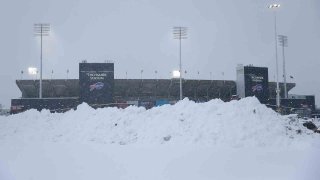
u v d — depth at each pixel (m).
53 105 48.97
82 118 25.30
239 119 21.91
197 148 18.86
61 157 16.36
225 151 17.88
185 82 68.12
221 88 70.50
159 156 16.45
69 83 66.50
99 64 50.44
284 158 15.92
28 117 27.28
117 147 19.64
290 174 12.52
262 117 22.73
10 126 25.97
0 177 12.34
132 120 23.77
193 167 13.95
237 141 20.22
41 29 61.72
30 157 16.41
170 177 12.30
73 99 49.69
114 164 14.60
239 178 12.09
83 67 50.34
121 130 22.88
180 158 15.89
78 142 22.23
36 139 23.44
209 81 68.62
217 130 21.03
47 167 14.04
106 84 50.44
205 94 71.19
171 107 24.31
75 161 15.32
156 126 22.55
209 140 20.48
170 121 22.59
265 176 12.29
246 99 24.36
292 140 20.84
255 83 56.53
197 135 20.95
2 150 18.80
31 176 12.50
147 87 68.56
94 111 25.80
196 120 22.22
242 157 16.16
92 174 12.77
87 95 50.16
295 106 59.25
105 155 16.84
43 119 26.81
